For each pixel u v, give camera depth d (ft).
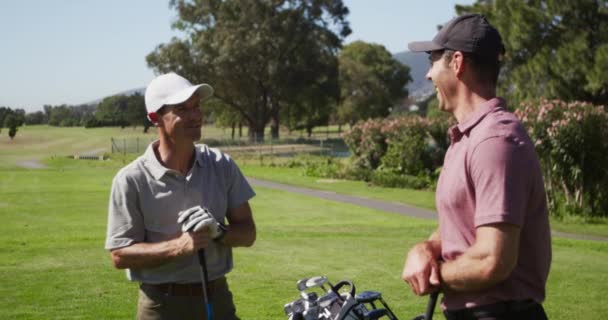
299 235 35.06
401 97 375.25
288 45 195.21
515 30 105.81
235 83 198.59
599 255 29.07
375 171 88.02
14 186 78.74
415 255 8.12
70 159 163.84
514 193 7.23
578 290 21.48
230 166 11.28
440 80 8.14
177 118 10.44
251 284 22.41
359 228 39.58
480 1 119.03
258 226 42.01
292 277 23.45
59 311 19.15
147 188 10.58
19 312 19.03
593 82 94.68
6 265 25.72
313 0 196.44
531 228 7.70
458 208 7.76
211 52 195.62
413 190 75.82
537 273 7.77
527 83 105.19
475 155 7.48
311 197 67.56
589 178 51.13
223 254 10.89
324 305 9.67
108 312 19.10
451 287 7.70
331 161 112.68
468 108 8.00
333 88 207.72
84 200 62.13
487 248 7.22
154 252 10.04
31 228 42.29
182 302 10.59
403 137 88.33
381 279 23.06
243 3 192.75
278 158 139.95
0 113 437.17
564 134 50.14
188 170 10.87
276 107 214.69
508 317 7.70
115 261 10.49
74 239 34.73
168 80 10.59
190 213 9.77
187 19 203.10
